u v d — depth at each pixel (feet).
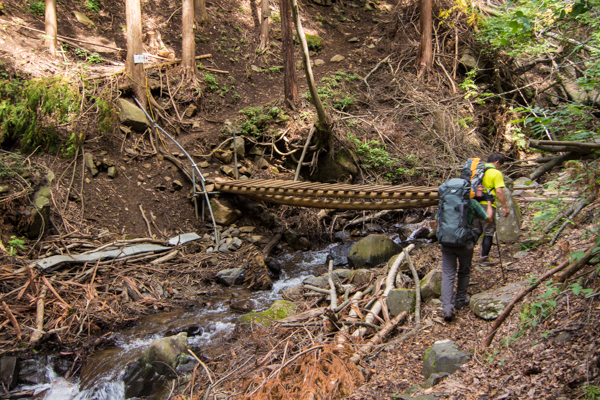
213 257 26.81
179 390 14.37
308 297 20.07
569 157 13.04
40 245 24.21
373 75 45.78
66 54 36.45
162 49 41.75
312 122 36.35
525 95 44.19
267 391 11.69
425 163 36.01
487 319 13.55
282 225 31.48
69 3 41.78
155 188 30.96
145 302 21.59
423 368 11.90
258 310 20.74
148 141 33.71
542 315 11.51
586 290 10.11
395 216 32.63
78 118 30.68
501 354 11.02
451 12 47.29
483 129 41.47
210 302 22.21
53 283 21.21
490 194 15.80
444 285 14.49
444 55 45.39
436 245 23.59
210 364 15.53
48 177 27.25
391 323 15.10
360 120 38.99
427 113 40.55
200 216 30.91
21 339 17.49
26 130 28.17
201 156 33.71
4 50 32.73
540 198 21.66
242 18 50.65
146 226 28.78
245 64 45.42
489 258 18.45
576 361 9.30
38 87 27.96
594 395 8.13
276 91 42.75
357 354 13.35
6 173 25.30
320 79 44.39
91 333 18.75
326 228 31.63
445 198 14.29
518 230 19.47
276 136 35.81
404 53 47.39
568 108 12.94
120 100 33.65
